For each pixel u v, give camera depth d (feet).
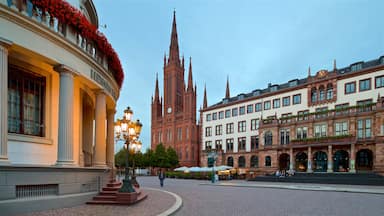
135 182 72.13
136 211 35.45
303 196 62.23
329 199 55.98
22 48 32.24
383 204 48.26
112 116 61.36
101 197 41.47
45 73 41.78
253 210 40.91
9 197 29.94
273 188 89.97
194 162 287.69
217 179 143.54
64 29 38.96
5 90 30.22
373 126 124.67
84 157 58.13
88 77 42.91
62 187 35.99
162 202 45.88
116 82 57.16
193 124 293.02
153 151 277.03
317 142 139.13
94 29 44.04
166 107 317.63
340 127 137.28
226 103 206.69
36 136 39.65
